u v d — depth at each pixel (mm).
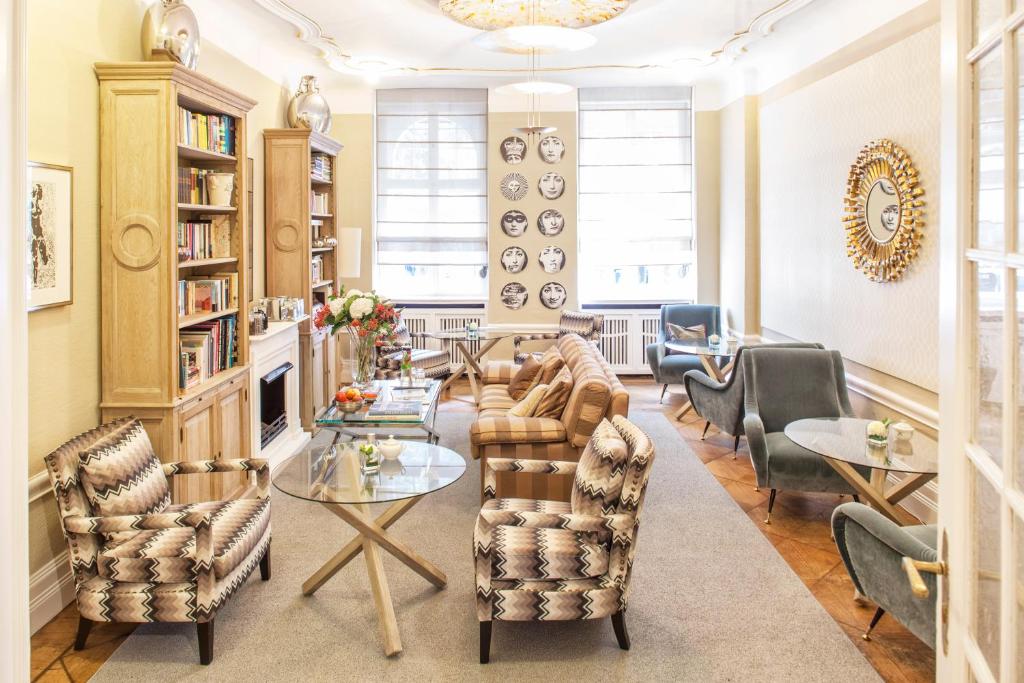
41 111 3314
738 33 6320
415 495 3277
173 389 3857
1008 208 1050
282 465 5625
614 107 8758
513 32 4555
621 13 5340
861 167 5211
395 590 3641
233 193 4777
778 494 5086
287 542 4234
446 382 8500
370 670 2934
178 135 4008
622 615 3074
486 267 8906
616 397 4348
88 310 3748
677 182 8828
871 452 3756
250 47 6160
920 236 4531
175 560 2973
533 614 2977
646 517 4645
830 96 5801
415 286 8945
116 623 3324
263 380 5285
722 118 8562
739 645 3123
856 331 5410
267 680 2863
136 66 3730
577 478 3316
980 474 1218
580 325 8289
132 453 3326
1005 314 1053
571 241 8812
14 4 1157
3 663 1139
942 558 1414
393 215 8852
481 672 2918
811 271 6230
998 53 1120
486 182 8797
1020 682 1009
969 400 1275
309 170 6457
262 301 6004
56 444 3504
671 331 7758
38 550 3307
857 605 3482
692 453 6043
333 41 6520
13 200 1168
